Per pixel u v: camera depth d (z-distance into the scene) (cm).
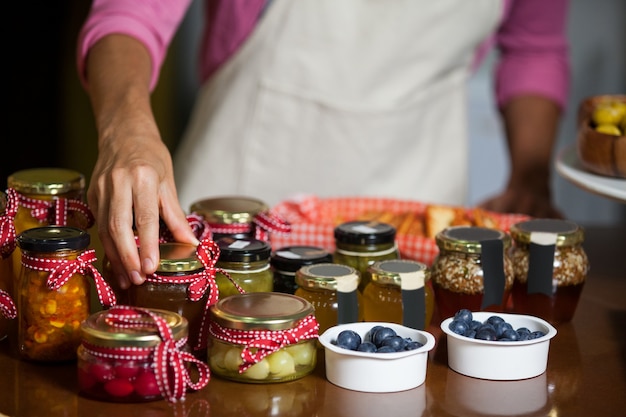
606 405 103
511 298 131
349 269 118
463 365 110
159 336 99
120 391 100
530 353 109
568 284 126
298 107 194
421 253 139
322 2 188
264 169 198
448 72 205
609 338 124
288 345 105
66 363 112
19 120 357
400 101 198
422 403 102
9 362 112
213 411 100
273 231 130
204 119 199
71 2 347
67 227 113
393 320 117
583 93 313
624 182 144
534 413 101
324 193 201
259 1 188
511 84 210
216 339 106
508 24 212
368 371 104
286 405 101
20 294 111
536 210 186
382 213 153
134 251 110
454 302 123
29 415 99
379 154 200
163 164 120
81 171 357
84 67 153
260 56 191
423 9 193
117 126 128
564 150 169
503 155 314
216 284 112
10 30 348
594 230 186
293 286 122
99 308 124
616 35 308
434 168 205
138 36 153
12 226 118
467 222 143
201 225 129
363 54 193
